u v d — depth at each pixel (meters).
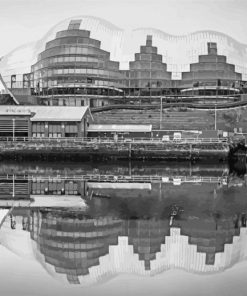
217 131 81.38
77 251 23.16
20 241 24.75
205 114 106.50
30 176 53.34
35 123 75.56
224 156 70.88
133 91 125.06
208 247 23.77
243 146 75.38
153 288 18.92
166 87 126.06
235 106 111.00
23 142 72.12
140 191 41.62
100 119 101.69
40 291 18.66
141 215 30.89
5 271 20.72
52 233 26.33
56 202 36.03
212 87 123.50
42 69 125.06
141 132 80.12
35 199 37.53
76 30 123.56
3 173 56.47
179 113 106.81
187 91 124.94
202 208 33.12
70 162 71.44
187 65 126.38
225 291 18.55
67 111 78.06
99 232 26.39
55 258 22.30
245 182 48.19
